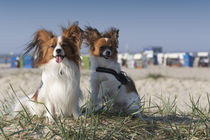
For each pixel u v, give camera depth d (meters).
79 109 4.27
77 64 3.96
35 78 12.95
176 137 3.50
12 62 27.72
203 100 7.71
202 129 3.86
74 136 3.20
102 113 4.09
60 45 3.76
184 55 30.28
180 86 10.77
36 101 4.03
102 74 4.50
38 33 4.06
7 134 3.39
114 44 5.04
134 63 27.95
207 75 17.36
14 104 4.75
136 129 3.70
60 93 3.76
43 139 3.21
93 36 5.08
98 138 3.30
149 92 9.48
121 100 4.61
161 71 20.94
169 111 5.07
